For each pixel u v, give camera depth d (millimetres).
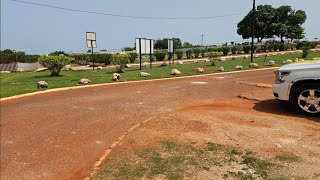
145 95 10992
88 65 34531
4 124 7484
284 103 8297
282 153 4598
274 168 4113
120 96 11008
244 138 5285
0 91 13266
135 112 8141
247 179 3848
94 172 4301
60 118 7887
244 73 17984
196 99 9773
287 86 7148
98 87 13914
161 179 3945
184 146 5023
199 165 4297
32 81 17562
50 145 5844
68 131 6684
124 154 4875
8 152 5570
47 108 9273
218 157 4539
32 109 9211
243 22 76250
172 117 6863
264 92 10305
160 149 4961
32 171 4750
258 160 4375
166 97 10367
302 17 73000
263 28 72938
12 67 35281
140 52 23359
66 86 14273
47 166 4902
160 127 6156
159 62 34688
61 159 5145
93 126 6973
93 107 9125
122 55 21750
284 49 48938
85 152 5391
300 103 7000
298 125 6035
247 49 47031
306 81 6969
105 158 4793
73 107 9258
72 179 4410
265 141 5117
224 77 16156
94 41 25438
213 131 5707
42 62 20156
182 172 4105
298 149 4738
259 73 17547
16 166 4957
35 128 7043
